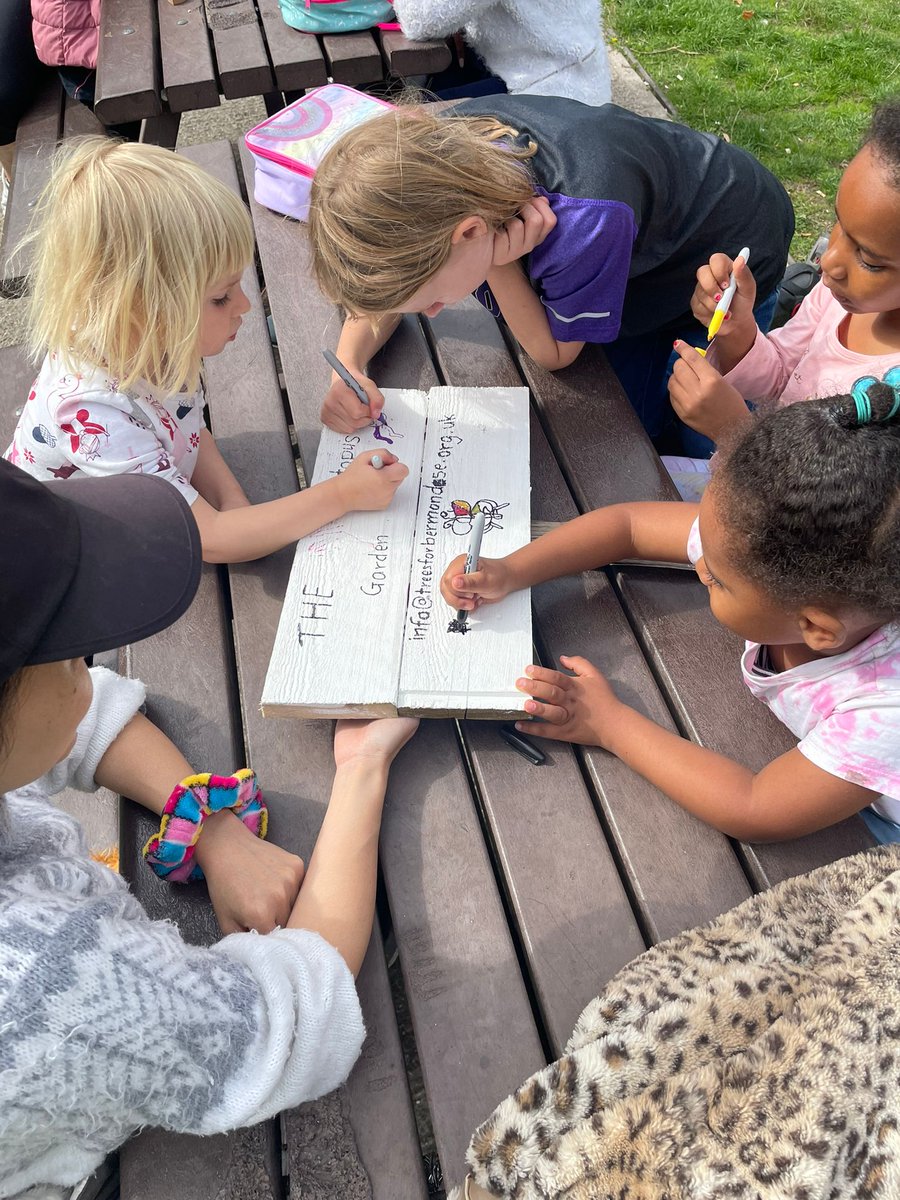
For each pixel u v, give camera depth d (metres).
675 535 1.43
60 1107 0.76
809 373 1.81
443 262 1.53
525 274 1.77
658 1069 0.88
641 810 1.24
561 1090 0.88
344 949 1.08
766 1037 0.87
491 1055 1.05
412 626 1.35
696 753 1.22
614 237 1.65
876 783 1.13
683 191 2.00
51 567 0.74
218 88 2.79
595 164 1.71
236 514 1.48
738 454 1.13
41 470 1.52
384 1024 1.08
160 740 1.26
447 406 1.69
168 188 1.37
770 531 1.06
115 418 1.43
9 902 0.79
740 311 1.80
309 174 2.11
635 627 1.45
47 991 0.75
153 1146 0.99
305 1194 0.97
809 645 1.16
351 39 2.85
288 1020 0.91
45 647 0.75
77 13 3.00
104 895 0.89
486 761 1.28
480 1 2.67
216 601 1.49
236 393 1.82
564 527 1.46
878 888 0.97
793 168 3.66
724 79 4.08
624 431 1.72
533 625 1.43
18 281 2.33
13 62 3.13
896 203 1.41
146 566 0.81
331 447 1.63
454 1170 0.99
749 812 1.17
